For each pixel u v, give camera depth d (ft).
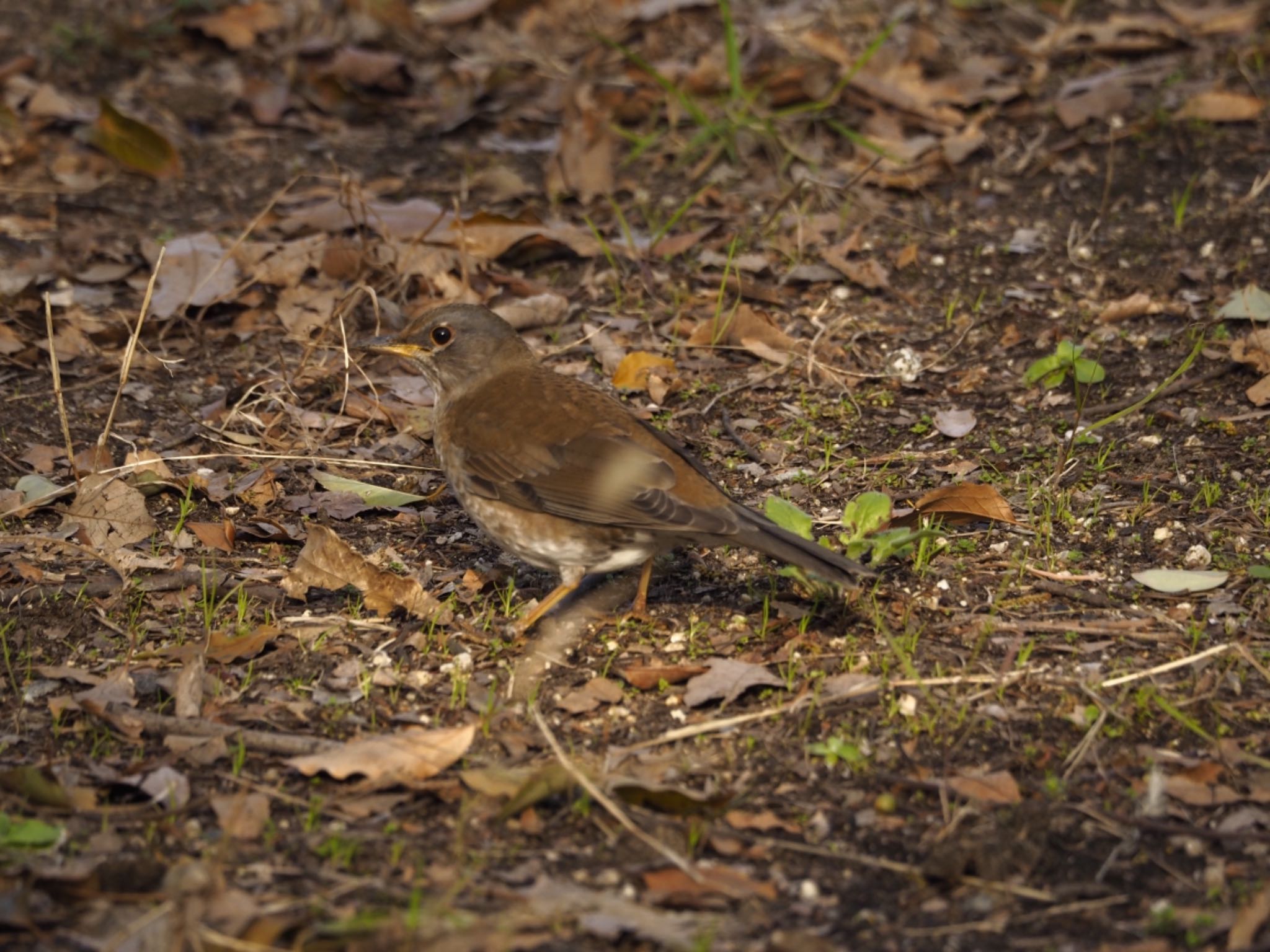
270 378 43.29
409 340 34.12
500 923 22.62
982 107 58.59
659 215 52.75
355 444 40.88
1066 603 32.32
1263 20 63.98
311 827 25.58
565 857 24.82
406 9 64.85
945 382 43.09
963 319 46.24
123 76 62.44
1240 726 27.99
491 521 32.12
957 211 52.49
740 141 56.29
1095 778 26.71
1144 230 50.14
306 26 65.00
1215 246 48.80
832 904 23.68
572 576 31.99
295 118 60.49
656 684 29.89
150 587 33.42
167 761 27.30
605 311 47.24
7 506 36.68
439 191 54.60
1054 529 35.22
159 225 52.13
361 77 61.21
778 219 51.75
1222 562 33.37
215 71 63.16
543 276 49.67
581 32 65.77
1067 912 23.45
